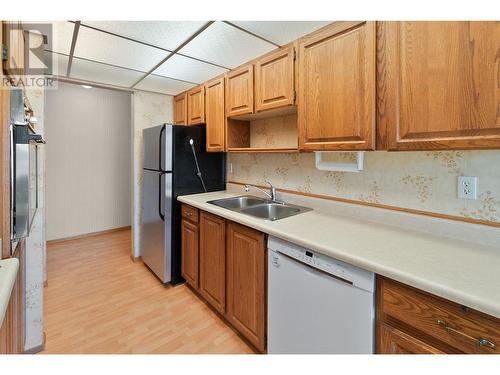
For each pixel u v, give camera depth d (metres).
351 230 1.41
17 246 1.20
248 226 1.61
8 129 0.94
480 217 1.21
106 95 4.11
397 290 0.95
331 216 1.73
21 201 0.98
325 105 1.43
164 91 3.00
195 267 2.23
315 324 1.22
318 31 1.59
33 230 1.59
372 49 1.21
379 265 0.97
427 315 0.87
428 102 1.05
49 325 1.87
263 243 1.54
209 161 2.71
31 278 1.59
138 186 3.02
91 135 3.99
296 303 1.32
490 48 0.89
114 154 4.24
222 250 1.88
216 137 2.40
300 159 2.08
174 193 2.46
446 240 1.25
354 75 1.29
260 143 2.40
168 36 1.67
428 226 1.36
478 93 0.92
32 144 1.33
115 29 1.58
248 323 1.66
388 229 1.43
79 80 2.55
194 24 1.53
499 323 0.73
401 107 1.13
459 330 0.80
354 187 1.71
